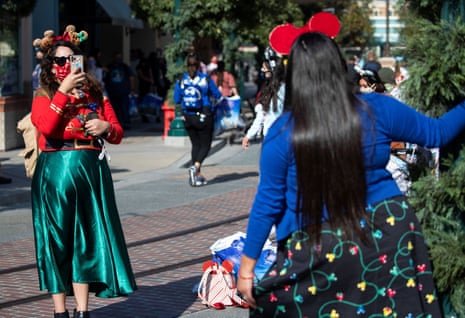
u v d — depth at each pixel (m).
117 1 25.72
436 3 4.30
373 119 3.49
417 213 4.12
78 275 5.26
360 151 3.43
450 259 3.98
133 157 15.89
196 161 12.63
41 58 5.69
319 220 3.46
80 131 5.32
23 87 18.22
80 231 5.30
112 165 14.84
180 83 12.50
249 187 12.50
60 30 23.56
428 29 4.07
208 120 12.50
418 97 4.12
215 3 19.12
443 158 4.11
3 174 13.50
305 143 3.44
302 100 3.49
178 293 6.87
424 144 3.68
